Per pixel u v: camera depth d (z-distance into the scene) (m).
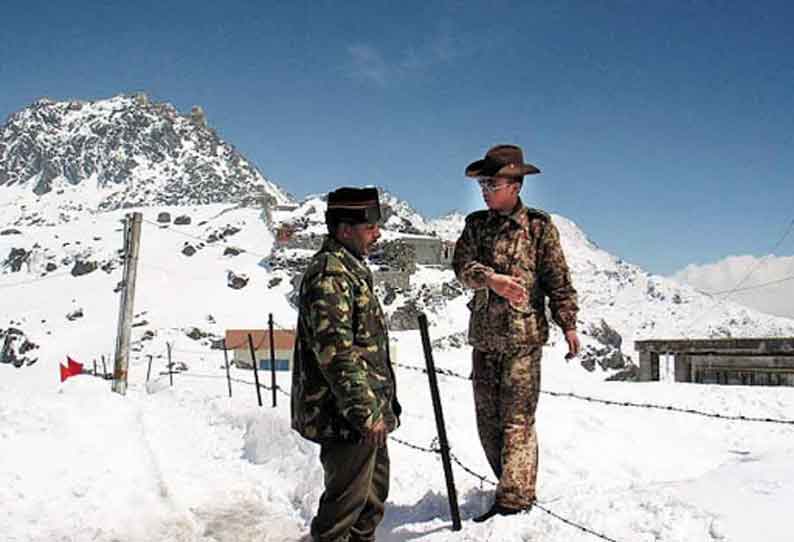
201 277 76.00
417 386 14.22
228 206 103.62
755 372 19.80
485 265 5.34
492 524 4.91
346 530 4.32
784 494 4.49
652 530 4.36
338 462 4.27
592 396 12.67
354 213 4.32
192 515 6.51
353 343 4.14
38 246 91.69
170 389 15.75
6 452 7.38
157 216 99.19
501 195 5.26
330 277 4.14
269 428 9.17
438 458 7.12
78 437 8.41
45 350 59.66
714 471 5.26
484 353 5.38
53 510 6.33
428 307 61.16
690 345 21.12
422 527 5.35
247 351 38.09
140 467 7.84
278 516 6.50
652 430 9.25
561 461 7.42
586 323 72.06
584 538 4.45
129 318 18.11
